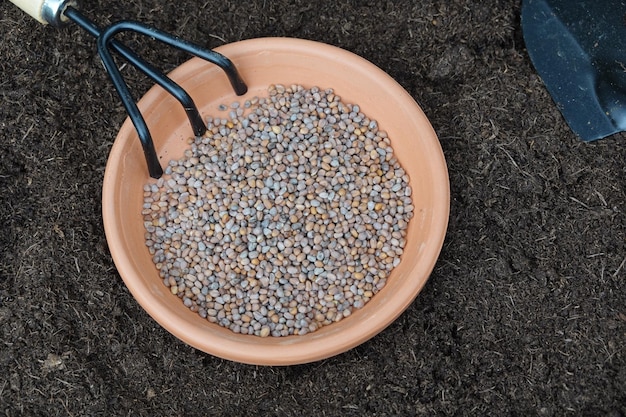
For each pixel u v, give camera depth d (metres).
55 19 0.35
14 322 0.36
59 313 0.37
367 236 0.37
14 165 0.38
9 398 0.36
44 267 0.37
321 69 0.38
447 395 0.36
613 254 0.37
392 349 0.37
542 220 0.38
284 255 0.37
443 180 0.35
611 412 0.35
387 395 0.36
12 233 0.37
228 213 0.37
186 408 0.36
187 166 0.38
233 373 0.37
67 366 0.36
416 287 0.34
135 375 0.36
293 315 0.36
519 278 0.37
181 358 0.37
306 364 0.37
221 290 0.36
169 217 0.37
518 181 0.38
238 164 0.38
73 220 0.38
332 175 0.38
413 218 0.37
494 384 0.36
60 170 0.38
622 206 0.38
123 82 0.35
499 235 0.38
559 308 0.37
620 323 0.36
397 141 0.38
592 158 0.38
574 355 0.36
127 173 0.36
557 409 0.35
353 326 0.34
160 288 0.36
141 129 0.35
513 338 0.36
